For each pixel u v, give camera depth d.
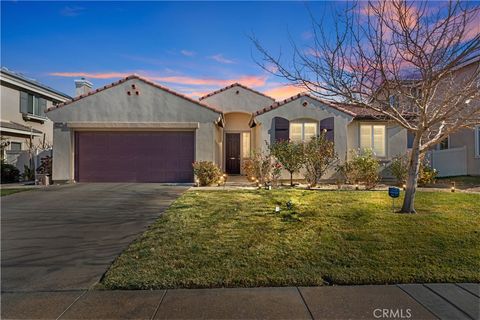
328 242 5.75
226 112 19.86
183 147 14.57
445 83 8.11
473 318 3.55
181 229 6.63
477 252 5.28
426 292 4.14
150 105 14.34
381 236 6.04
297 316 3.58
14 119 21.09
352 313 3.64
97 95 14.39
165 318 3.54
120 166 14.52
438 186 13.46
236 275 4.54
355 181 13.34
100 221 7.73
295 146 13.43
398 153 15.52
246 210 8.21
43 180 13.98
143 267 4.85
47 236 6.62
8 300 3.99
